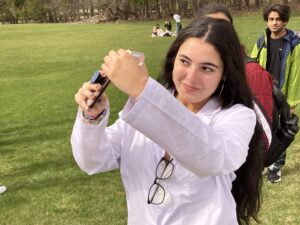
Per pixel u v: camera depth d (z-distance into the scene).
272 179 4.93
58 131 7.54
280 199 4.61
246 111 1.63
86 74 13.74
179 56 1.51
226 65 1.53
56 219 4.52
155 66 13.73
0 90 11.83
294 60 4.73
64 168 5.81
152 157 1.68
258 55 4.88
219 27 1.48
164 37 24.77
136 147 1.71
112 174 5.53
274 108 3.37
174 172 1.62
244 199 1.93
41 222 4.48
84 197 4.95
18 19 69.88
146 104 1.20
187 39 1.50
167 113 1.22
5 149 6.69
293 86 4.79
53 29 36.88
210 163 1.30
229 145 1.43
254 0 51.41
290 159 5.57
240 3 47.69
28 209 4.74
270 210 4.40
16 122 8.33
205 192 1.63
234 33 1.54
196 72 1.47
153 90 1.20
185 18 49.72
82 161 1.67
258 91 3.20
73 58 17.59
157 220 1.67
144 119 1.21
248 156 1.86
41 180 5.46
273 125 3.36
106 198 4.91
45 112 9.00
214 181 1.65
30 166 5.95
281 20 4.66
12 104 9.98
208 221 1.62
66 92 11.02
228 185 1.70
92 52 19.22
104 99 1.53
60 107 9.37
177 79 1.52
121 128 1.77
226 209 1.64
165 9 54.28
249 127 1.59
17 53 20.50
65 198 4.95
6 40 28.11
